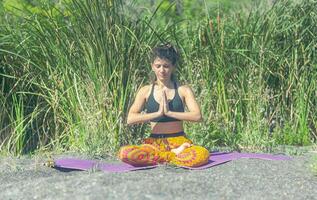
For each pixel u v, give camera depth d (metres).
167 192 7.11
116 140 10.61
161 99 9.39
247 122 11.51
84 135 10.72
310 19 12.80
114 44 10.93
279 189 7.58
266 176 8.22
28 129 11.52
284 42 12.61
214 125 11.38
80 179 7.55
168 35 12.34
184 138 9.30
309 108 12.27
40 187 7.42
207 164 9.18
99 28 10.96
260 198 7.16
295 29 12.59
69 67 11.20
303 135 11.94
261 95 11.76
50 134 11.51
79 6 11.09
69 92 11.11
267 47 12.24
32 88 11.66
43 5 12.10
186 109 10.87
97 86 10.80
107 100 10.70
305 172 8.78
